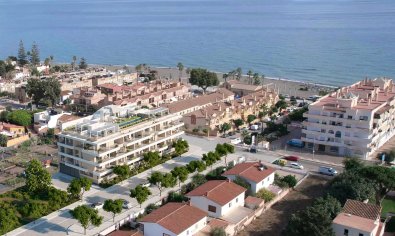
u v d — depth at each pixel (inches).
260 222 4244.6
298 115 7687.0
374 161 5920.3
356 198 4293.8
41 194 4731.8
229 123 7263.8
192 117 7116.1
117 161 5206.7
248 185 4667.8
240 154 6107.3
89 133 5113.2
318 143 6274.6
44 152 6141.7
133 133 5423.2
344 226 3668.8
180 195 4564.5
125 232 3730.3
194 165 5039.4
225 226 3914.9
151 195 4766.2
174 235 3624.5
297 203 4650.6
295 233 3742.6
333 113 6112.2
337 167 5708.7
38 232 4030.5
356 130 5969.5
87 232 4020.7
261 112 7829.7
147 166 5482.3
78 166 5147.6
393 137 7003.0
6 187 4980.3
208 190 4306.1
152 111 5974.4
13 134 6717.5
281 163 5693.9
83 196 4734.3
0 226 3905.0
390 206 4581.7
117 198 4697.3
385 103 6441.9
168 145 6008.9
